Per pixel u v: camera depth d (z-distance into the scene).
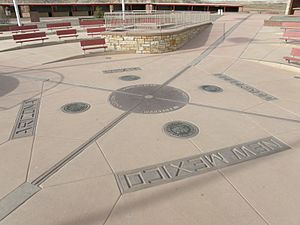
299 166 3.75
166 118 5.32
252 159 3.92
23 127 4.96
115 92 6.89
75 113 5.57
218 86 7.33
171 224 2.76
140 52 12.11
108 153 4.09
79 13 41.47
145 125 5.02
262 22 19.95
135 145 4.32
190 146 4.28
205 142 4.40
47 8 39.22
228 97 6.48
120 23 13.68
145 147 4.25
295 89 7.06
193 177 3.52
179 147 4.25
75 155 4.03
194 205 3.03
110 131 4.79
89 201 3.09
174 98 6.42
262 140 4.46
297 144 4.32
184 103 6.11
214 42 13.84
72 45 13.58
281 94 6.69
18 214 2.89
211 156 4.00
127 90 7.05
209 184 3.38
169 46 12.34
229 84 7.51
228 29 16.91
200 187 3.33
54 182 3.42
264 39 13.61
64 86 7.43
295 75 8.34
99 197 3.15
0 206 3.00
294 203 3.05
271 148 4.21
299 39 12.71
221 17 24.97
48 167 3.73
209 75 8.45
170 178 3.50
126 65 9.96
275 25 17.42
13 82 7.78
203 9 42.00
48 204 3.04
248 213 2.91
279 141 4.42
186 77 8.25
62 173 3.60
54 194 3.20
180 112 5.61
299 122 5.12
